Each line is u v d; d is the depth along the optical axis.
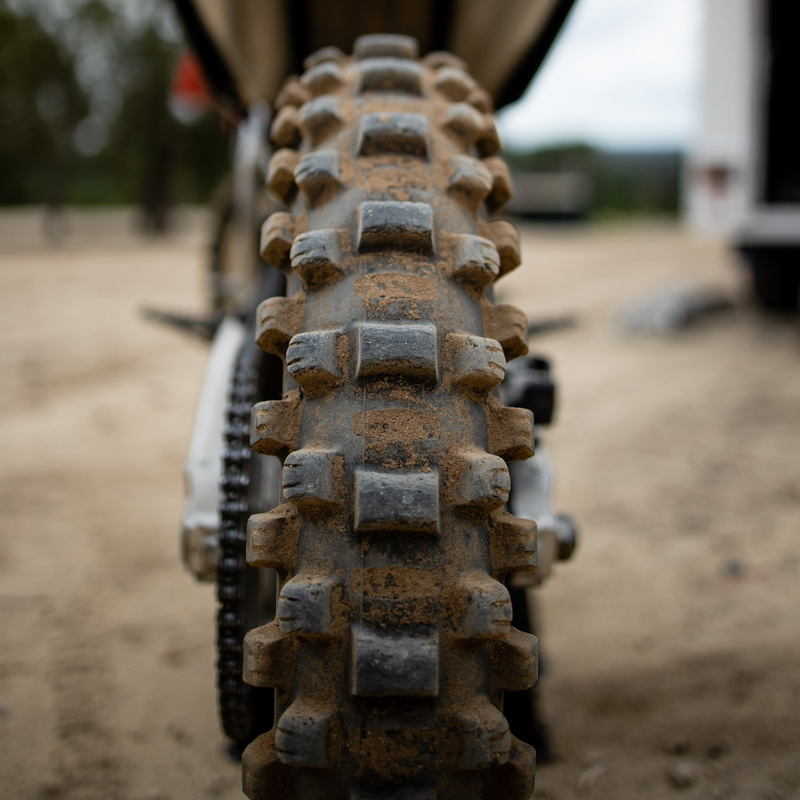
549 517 1.64
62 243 18.06
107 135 22.58
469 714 1.10
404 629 1.10
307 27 2.06
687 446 4.45
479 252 1.32
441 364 1.23
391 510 1.11
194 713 2.21
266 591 1.83
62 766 1.98
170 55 21.61
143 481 4.13
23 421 5.06
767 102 6.33
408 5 2.04
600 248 15.35
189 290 10.39
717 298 7.63
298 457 1.16
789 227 6.30
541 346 6.91
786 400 5.09
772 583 2.95
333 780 1.10
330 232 1.32
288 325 1.31
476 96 1.66
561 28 2.06
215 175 23.41
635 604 2.83
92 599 2.88
